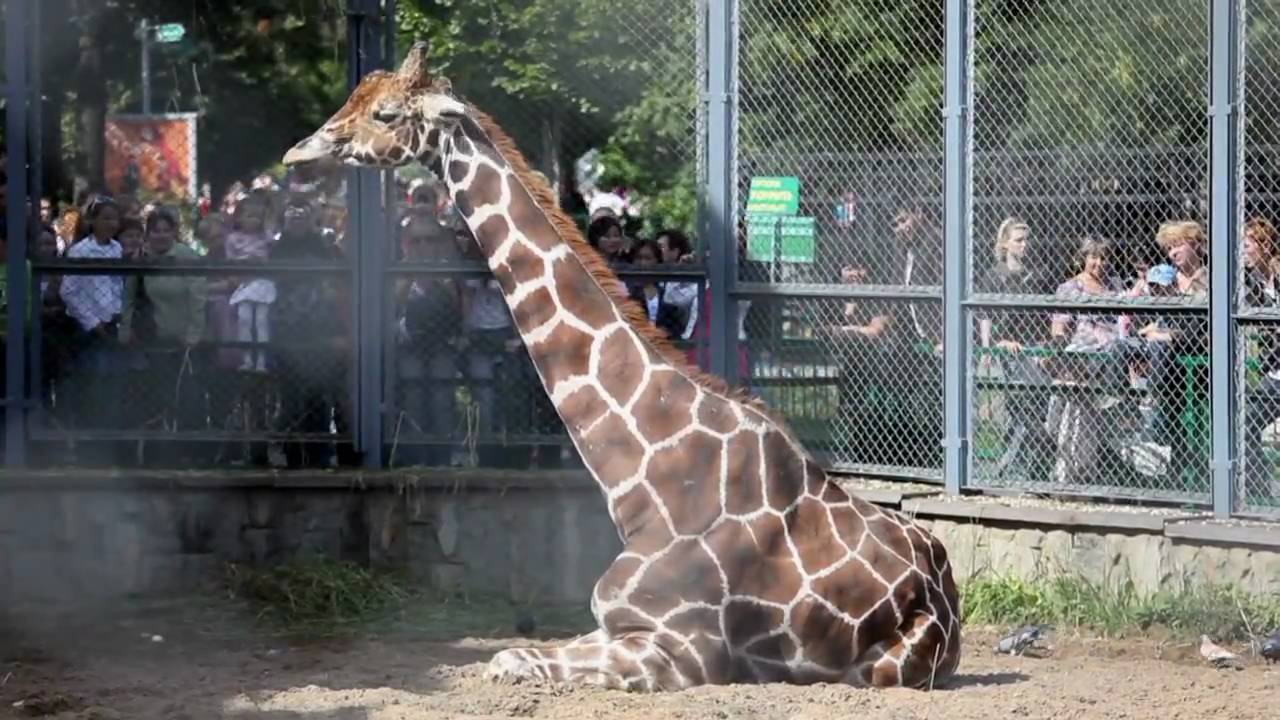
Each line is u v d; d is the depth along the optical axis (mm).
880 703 9984
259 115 19172
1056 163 14414
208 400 15078
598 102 15875
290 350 15141
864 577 10531
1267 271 13648
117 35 18750
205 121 19156
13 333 14750
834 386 15188
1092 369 14227
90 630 13000
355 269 15062
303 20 19078
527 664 10438
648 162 15695
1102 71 14305
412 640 12953
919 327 14891
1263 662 12219
